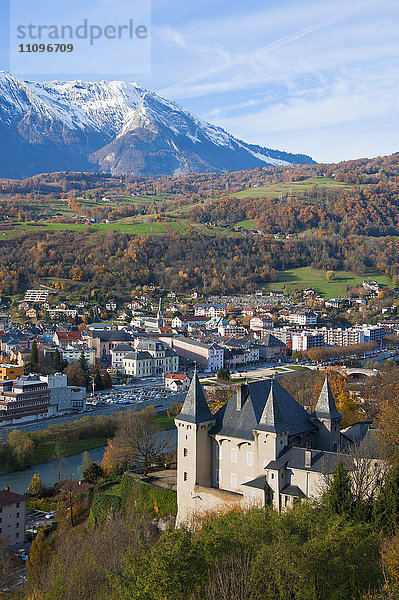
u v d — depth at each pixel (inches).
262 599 2965.1
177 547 3272.6
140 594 3053.6
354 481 4503.0
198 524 4712.1
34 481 7667.3
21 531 6574.8
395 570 2901.1
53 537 6284.5
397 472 4001.0
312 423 5757.9
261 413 5565.9
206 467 5679.1
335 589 2989.7
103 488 7047.2
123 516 5836.6
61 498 7337.6
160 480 6378.0
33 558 5113.2
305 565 2997.0
